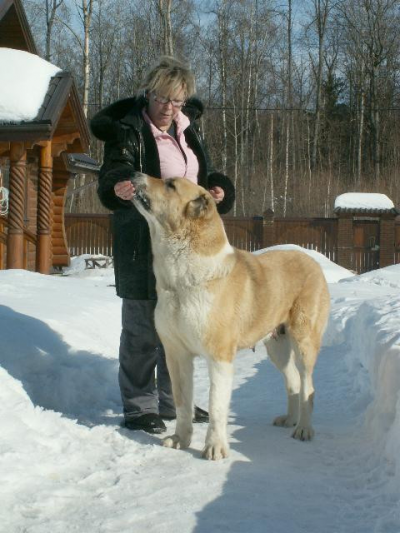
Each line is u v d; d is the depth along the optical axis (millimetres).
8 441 3980
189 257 4180
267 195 39750
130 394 4902
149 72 4840
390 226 24828
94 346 6727
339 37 47188
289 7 45625
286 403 5938
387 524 3207
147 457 4219
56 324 6719
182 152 5027
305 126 48219
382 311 6691
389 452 3910
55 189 18438
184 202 4180
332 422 5266
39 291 8789
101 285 10758
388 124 46969
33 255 15555
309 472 4035
